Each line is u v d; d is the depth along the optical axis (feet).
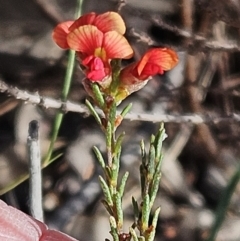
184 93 1.06
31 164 0.64
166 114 0.92
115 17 0.43
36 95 0.72
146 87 1.08
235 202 1.05
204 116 0.93
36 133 0.64
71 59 0.70
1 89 0.71
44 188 1.05
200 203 1.07
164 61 0.43
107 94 0.45
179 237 1.04
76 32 0.42
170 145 1.09
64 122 1.09
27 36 1.15
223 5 0.98
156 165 0.47
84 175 1.04
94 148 0.46
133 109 1.04
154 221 0.46
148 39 0.93
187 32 0.95
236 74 1.13
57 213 1.00
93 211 1.01
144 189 0.47
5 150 1.06
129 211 1.01
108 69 0.43
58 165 1.06
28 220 0.56
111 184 0.46
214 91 1.06
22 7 1.15
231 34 1.09
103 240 0.99
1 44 1.15
